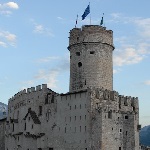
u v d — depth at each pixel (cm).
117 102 8931
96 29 9575
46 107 9862
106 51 9619
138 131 8838
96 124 8231
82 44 9562
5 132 12012
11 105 12081
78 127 8588
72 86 9606
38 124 9981
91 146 8175
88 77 9338
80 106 8638
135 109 9325
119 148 8344
